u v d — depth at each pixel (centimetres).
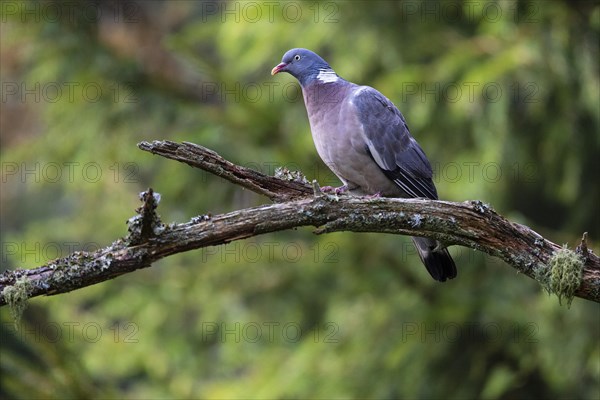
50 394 983
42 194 1748
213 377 1483
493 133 1249
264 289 1427
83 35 1375
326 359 1360
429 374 1401
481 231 613
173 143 625
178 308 1416
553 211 1530
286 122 1362
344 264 1382
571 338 1295
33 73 1370
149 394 1384
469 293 1371
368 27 1335
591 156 1412
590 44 1291
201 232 580
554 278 599
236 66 1386
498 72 1209
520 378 1398
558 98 1289
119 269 568
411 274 1379
